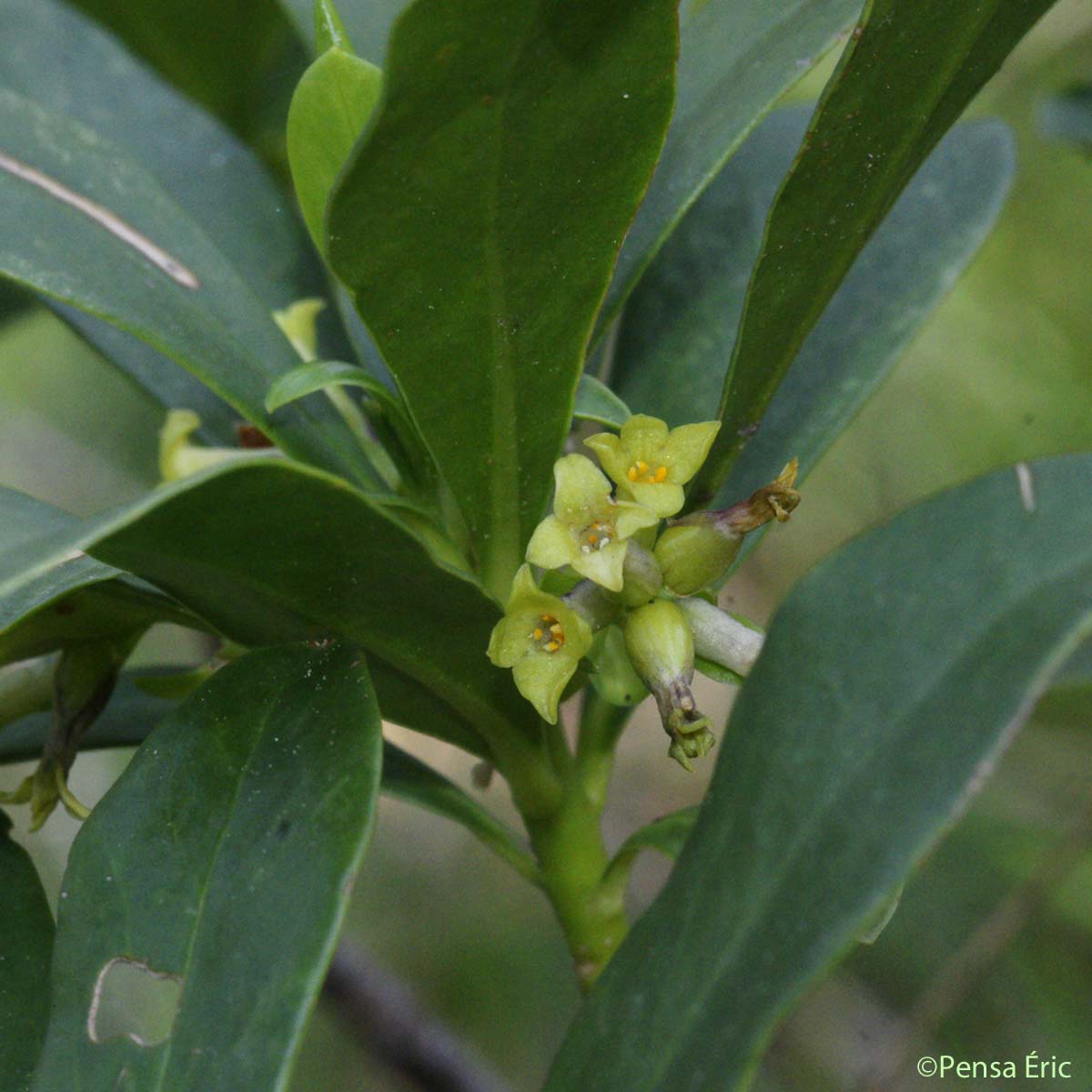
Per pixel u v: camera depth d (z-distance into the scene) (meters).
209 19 0.44
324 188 0.36
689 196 0.37
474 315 0.35
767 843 0.34
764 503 0.36
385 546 0.35
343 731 0.35
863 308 0.39
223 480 0.34
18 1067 0.36
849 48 0.35
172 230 0.38
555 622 0.36
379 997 0.43
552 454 0.36
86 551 0.34
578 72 0.34
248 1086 0.34
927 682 0.33
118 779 0.35
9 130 0.38
